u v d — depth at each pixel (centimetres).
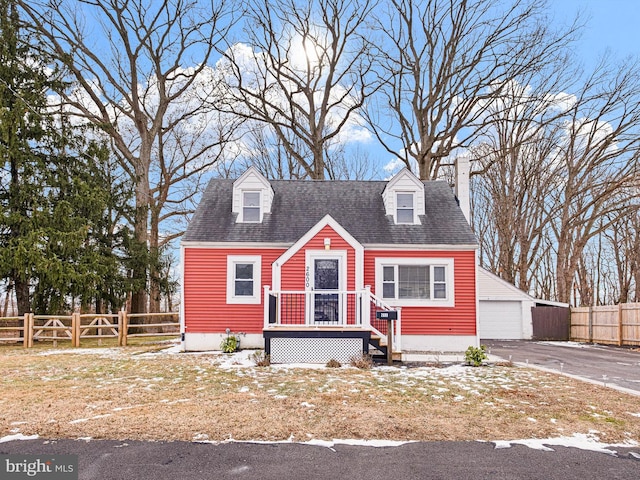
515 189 3048
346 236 1409
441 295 1485
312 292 1228
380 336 1230
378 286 1468
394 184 1630
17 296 1919
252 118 2742
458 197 1859
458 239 1510
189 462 471
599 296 4022
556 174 2848
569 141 2733
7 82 1872
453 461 479
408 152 2756
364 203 1698
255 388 816
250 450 505
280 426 584
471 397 757
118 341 1770
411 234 1534
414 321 1462
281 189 1769
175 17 2456
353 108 2698
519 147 2859
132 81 2412
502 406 697
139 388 817
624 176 2497
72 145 2053
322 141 2736
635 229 3228
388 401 724
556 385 865
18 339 1700
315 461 477
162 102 2520
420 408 682
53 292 1864
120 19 2333
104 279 2005
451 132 2617
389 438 547
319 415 635
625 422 616
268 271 1490
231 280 1484
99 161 2150
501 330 2286
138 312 2269
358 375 961
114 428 571
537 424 604
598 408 686
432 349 1448
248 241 1491
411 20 2656
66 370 1030
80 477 435
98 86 2375
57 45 2239
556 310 2267
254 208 1622
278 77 2748
